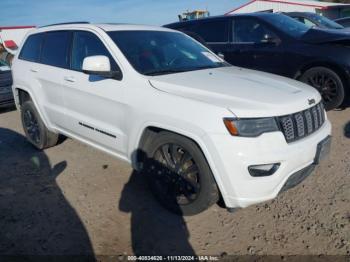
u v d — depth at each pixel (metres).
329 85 5.91
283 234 3.05
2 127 6.89
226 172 2.78
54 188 3.99
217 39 7.09
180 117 2.96
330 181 3.84
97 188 3.95
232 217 3.32
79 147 5.23
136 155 3.44
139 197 3.72
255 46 6.52
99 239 3.06
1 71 8.42
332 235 2.99
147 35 4.12
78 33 4.19
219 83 3.28
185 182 3.16
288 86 3.36
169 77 3.42
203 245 2.97
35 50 4.95
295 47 6.05
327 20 8.99
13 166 4.68
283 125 2.85
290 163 2.84
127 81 3.46
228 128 2.74
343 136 5.09
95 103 3.79
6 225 3.28
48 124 4.79
